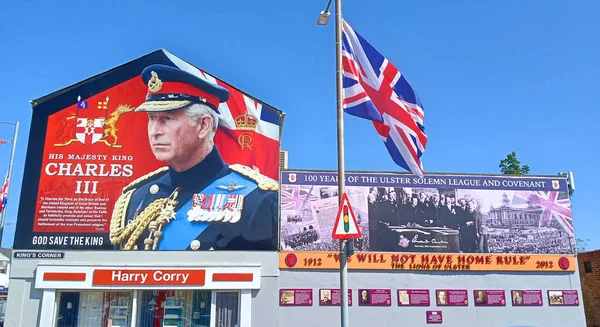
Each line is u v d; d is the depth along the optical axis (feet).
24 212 52.95
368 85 42.65
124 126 55.93
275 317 52.95
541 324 55.98
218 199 55.01
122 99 56.59
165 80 57.41
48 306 50.96
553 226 58.59
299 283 54.03
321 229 55.42
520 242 57.72
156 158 55.42
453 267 56.08
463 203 57.93
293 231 55.11
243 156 56.39
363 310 54.13
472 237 57.21
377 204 56.70
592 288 73.41
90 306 52.39
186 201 54.60
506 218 58.18
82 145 55.11
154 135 55.98
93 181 54.34
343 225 36.50
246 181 55.83
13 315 50.70
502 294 56.13
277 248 54.54
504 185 59.06
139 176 54.85
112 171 54.70
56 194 53.72
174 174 55.21
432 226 56.90
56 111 55.72
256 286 53.01
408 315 54.54
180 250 53.42
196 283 52.42
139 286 51.83
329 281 54.39
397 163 41.45
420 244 56.29
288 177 56.44
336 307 53.83
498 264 56.80
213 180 55.42
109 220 53.57
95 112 56.03
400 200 57.16
